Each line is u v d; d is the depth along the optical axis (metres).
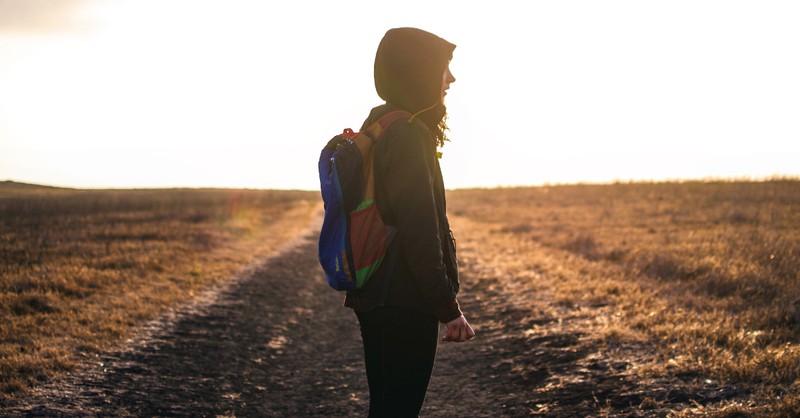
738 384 3.95
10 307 7.46
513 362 5.57
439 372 5.60
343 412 4.66
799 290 6.95
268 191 109.81
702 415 3.54
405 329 2.01
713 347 4.85
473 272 11.11
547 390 4.64
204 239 16.97
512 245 14.77
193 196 67.56
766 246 10.66
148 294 8.98
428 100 2.14
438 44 2.14
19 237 16.64
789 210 19.45
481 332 6.91
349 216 2.05
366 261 2.01
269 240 19.38
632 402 4.02
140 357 5.89
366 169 2.05
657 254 10.43
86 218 26.75
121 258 12.19
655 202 27.20
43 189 103.94
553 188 46.94
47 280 9.15
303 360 6.31
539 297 8.23
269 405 4.88
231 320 7.93
